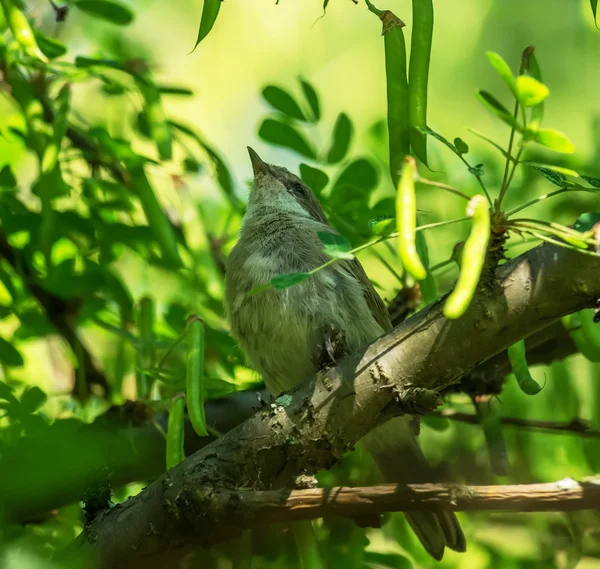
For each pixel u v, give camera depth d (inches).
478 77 608.7
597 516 365.4
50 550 278.8
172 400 300.5
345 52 636.1
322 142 418.9
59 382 414.3
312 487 267.4
